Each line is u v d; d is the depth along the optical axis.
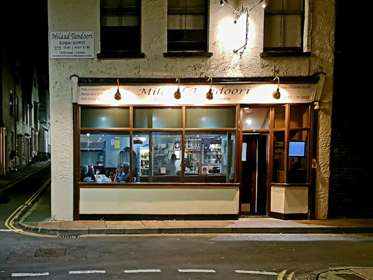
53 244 8.65
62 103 10.83
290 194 11.06
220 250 8.33
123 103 10.86
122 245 8.64
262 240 9.29
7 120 25.28
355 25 11.16
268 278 6.62
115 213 10.88
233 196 11.02
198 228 9.99
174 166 11.18
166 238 9.38
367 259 7.82
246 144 11.57
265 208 11.57
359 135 11.34
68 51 10.79
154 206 10.91
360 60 11.24
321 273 6.73
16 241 8.88
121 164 11.13
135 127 11.09
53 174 10.84
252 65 10.98
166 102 10.89
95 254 7.89
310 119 11.10
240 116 11.11
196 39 11.16
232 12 10.92
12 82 26.86
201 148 11.18
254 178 11.60
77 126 10.86
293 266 7.32
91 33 10.81
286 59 11.01
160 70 10.92
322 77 10.87
